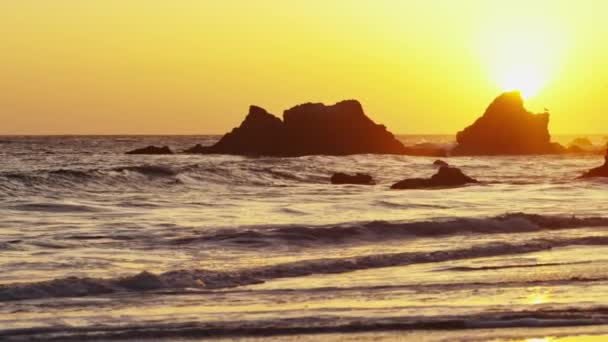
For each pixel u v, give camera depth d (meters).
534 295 23.45
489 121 152.38
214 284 25.11
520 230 39.81
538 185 70.62
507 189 65.88
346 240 35.38
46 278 25.80
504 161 124.88
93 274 26.52
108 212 45.75
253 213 45.94
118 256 30.50
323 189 65.94
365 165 103.19
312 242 34.56
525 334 19.59
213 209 48.00
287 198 56.00
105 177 62.91
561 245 34.25
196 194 59.03
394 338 19.14
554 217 41.66
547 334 19.62
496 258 30.70
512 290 24.14
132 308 21.80
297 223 40.78
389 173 93.12
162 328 19.66
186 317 20.72
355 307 21.83
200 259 30.06
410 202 53.19
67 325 19.89
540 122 154.25
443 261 29.94
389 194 60.12
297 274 27.00
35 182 57.78
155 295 23.48
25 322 20.14
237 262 29.16
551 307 21.78
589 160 130.12
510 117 152.12
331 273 27.31
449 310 21.41
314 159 112.69
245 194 59.50
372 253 31.20
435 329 19.86
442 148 148.12
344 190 64.88
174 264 28.73
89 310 21.58
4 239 33.97
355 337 19.19
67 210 46.16
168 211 46.62
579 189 66.56
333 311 21.31
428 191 63.75
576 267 28.34
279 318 20.55
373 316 20.73
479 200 55.75
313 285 25.08
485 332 19.69
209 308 21.83
